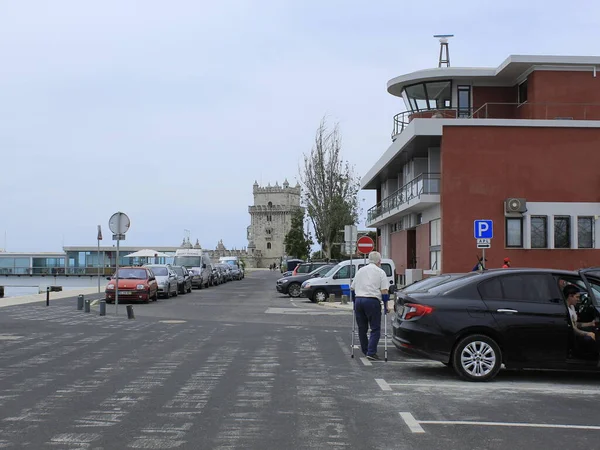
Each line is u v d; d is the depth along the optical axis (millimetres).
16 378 10805
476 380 10773
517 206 32625
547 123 33375
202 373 11320
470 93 39062
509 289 11008
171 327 19547
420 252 39500
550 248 33062
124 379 10711
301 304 31672
